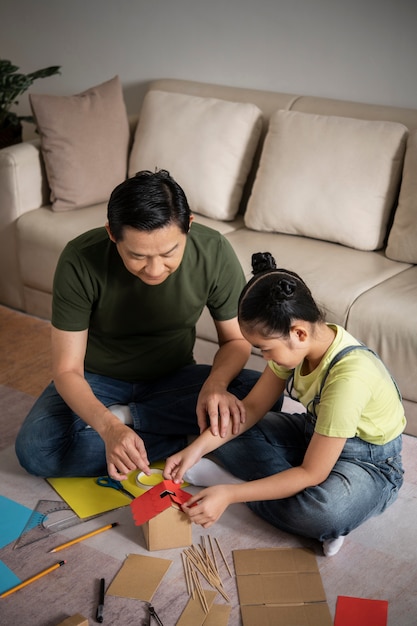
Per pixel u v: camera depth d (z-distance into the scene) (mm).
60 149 3035
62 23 3740
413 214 2570
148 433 2176
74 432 2082
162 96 3156
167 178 1680
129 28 3533
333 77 3072
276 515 1895
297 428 2121
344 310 2387
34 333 2998
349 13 2930
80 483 2105
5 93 3490
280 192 2793
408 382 2305
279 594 1741
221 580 1793
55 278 1968
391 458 1930
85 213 3055
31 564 1829
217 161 2959
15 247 3090
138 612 1694
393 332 2295
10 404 2494
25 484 2107
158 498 1823
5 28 3961
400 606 1720
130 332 2098
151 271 1717
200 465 2045
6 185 3016
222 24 3260
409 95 2922
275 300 1670
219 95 3188
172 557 1857
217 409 1952
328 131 2760
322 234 2742
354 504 1837
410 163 2596
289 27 3094
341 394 1751
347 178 2688
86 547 1885
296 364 1774
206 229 2051
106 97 3174
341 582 1786
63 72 3850
